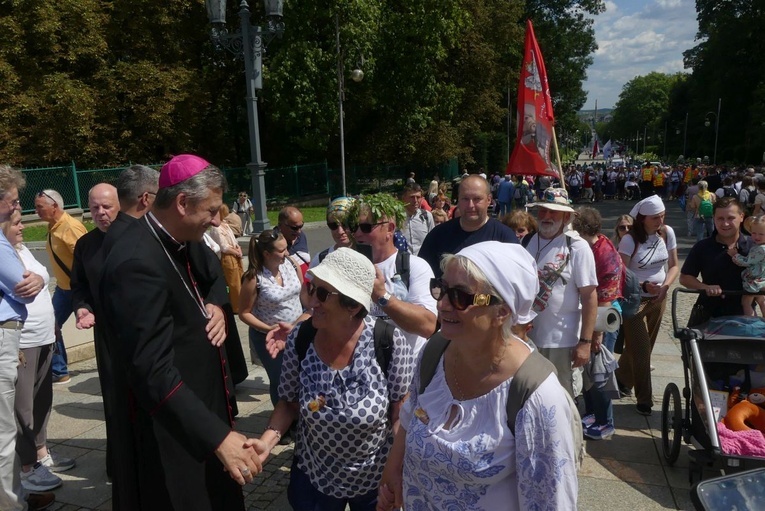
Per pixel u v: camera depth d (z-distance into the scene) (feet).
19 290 9.14
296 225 15.81
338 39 66.90
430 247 13.24
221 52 86.84
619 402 16.29
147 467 7.10
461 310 5.34
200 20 81.87
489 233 12.64
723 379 12.24
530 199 74.28
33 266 11.62
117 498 7.50
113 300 6.56
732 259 13.34
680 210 81.05
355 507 7.66
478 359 5.52
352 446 7.25
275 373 13.08
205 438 6.56
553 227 12.20
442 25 80.89
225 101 92.53
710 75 183.93
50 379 12.25
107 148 71.56
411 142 96.78
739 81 169.07
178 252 7.34
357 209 10.21
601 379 13.19
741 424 10.97
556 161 17.40
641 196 102.99
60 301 17.43
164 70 76.02
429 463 5.66
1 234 9.15
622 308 14.26
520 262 5.51
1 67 61.46
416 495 5.98
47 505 10.95
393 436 7.50
